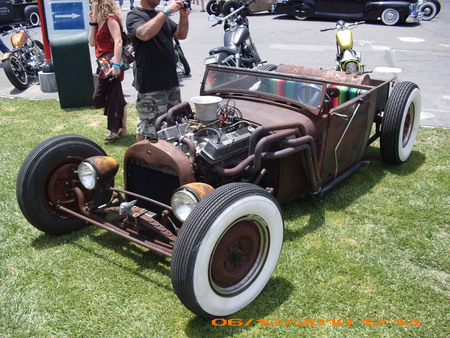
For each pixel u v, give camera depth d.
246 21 7.90
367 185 4.36
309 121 3.52
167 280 2.98
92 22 5.37
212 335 2.53
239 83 3.94
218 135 2.99
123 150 5.32
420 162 4.92
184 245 2.34
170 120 3.47
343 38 6.55
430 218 3.76
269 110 3.61
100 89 5.49
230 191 2.49
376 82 4.85
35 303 2.75
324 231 3.57
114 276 3.02
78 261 3.18
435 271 3.11
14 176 4.62
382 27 14.50
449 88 7.85
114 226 3.05
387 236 3.50
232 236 2.55
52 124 6.33
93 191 3.59
